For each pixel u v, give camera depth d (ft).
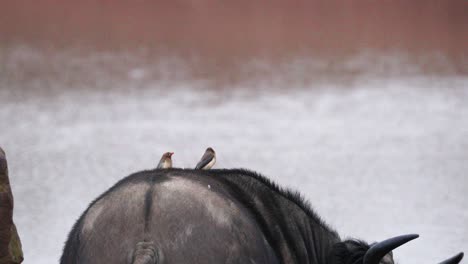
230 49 500.33
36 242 151.02
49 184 201.57
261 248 73.41
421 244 151.94
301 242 82.38
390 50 505.25
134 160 234.38
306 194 192.95
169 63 442.09
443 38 557.33
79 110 314.55
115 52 467.52
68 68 409.49
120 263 69.87
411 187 202.08
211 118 305.53
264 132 281.13
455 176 216.33
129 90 360.69
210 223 71.51
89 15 580.71
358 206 181.57
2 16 554.46
